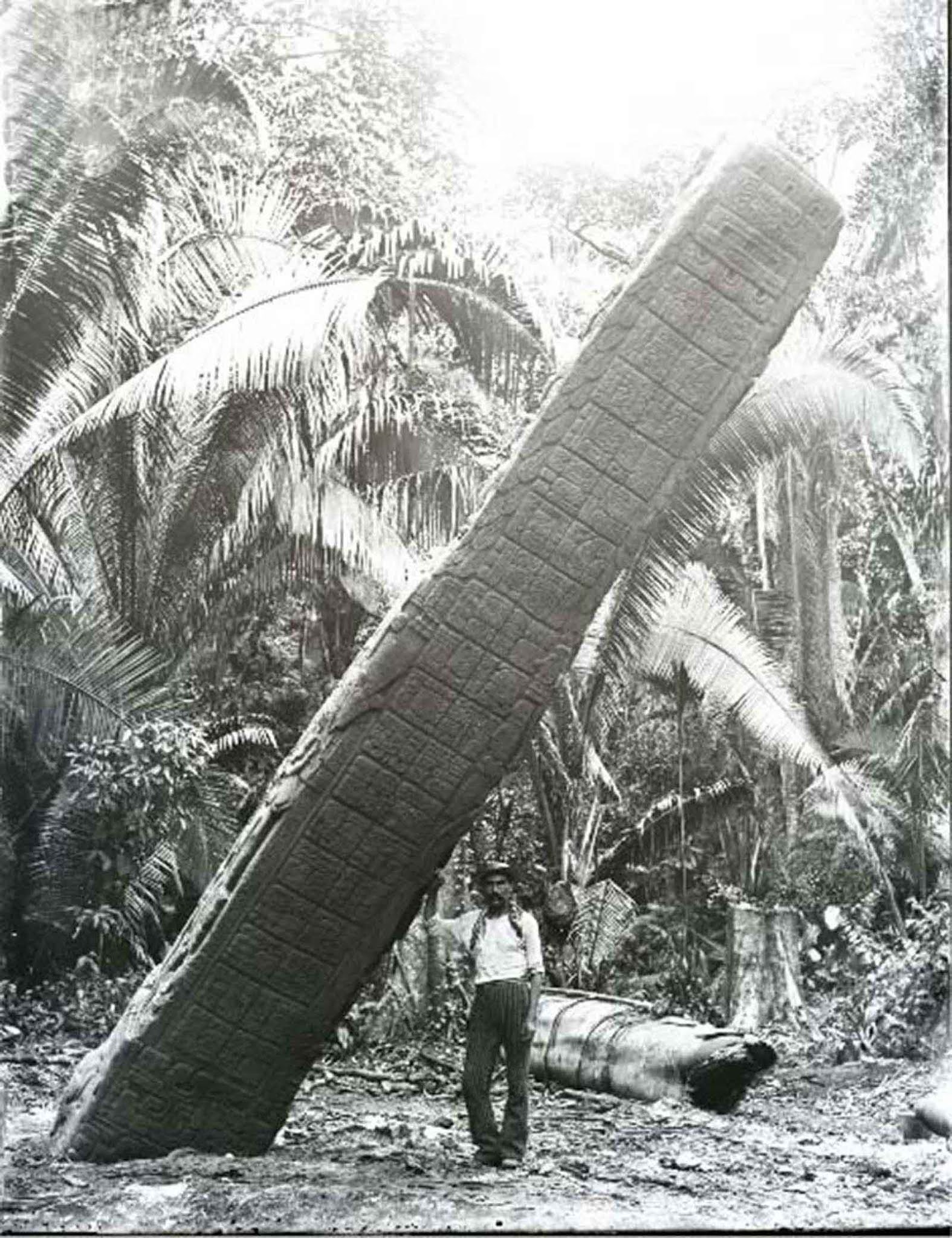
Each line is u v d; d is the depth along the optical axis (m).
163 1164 7.64
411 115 8.66
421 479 8.46
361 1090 7.78
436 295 8.56
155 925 8.15
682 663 8.29
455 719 7.89
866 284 8.54
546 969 8.13
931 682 8.45
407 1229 7.35
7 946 8.06
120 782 8.22
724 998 8.15
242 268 8.58
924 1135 7.94
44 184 8.59
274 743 8.33
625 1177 7.58
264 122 8.68
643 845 8.27
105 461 8.46
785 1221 7.50
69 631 8.33
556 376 8.17
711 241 8.22
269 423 8.48
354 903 7.80
